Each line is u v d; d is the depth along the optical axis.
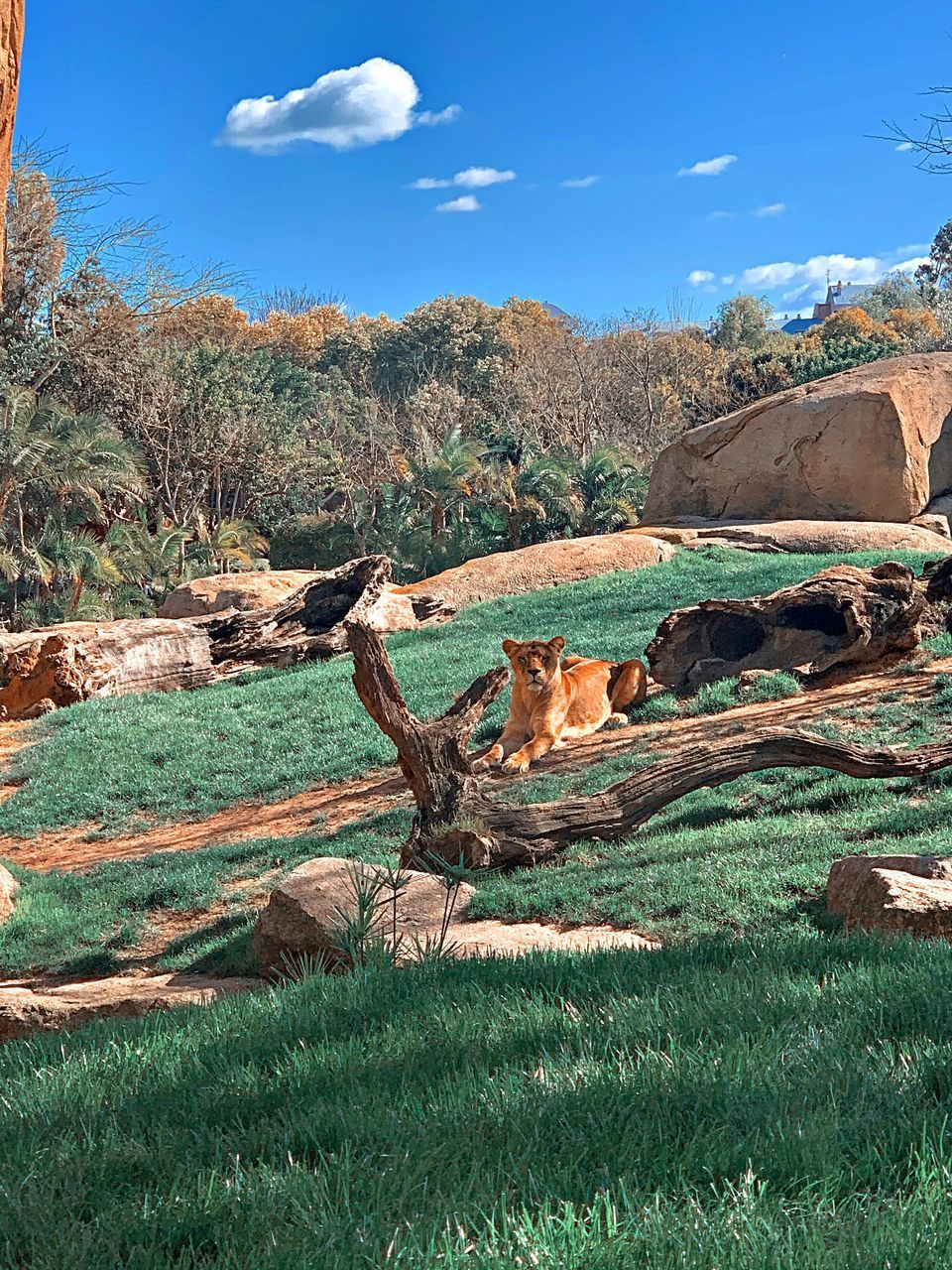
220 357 57.56
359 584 26.28
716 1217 2.31
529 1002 4.10
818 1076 3.05
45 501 44.09
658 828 10.40
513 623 24.50
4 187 7.47
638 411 67.50
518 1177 2.56
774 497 32.12
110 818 15.74
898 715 12.71
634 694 15.36
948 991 3.72
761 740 10.36
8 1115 3.48
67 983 9.32
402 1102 3.13
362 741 16.91
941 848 7.84
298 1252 2.28
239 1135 3.07
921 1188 2.39
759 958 4.68
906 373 31.62
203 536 49.22
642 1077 3.13
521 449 56.62
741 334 95.81
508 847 9.76
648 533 31.84
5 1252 2.44
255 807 15.27
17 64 7.62
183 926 10.52
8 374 45.44
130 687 23.67
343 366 92.94
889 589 15.21
